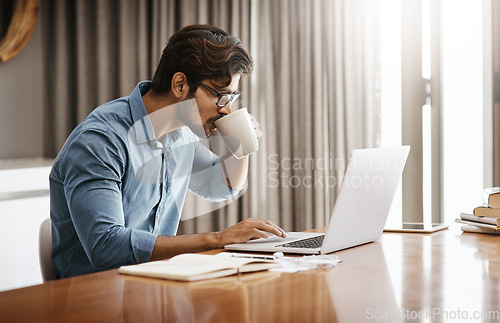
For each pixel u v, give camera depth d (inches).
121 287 35.2
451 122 117.8
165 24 123.8
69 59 124.9
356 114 117.8
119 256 49.1
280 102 121.0
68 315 28.9
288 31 120.7
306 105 119.7
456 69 117.2
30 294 33.8
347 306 30.3
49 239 55.5
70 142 53.0
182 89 56.7
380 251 49.5
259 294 33.2
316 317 28.0
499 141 113.7
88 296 33.0
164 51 58.0
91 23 124.6
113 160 52.7
